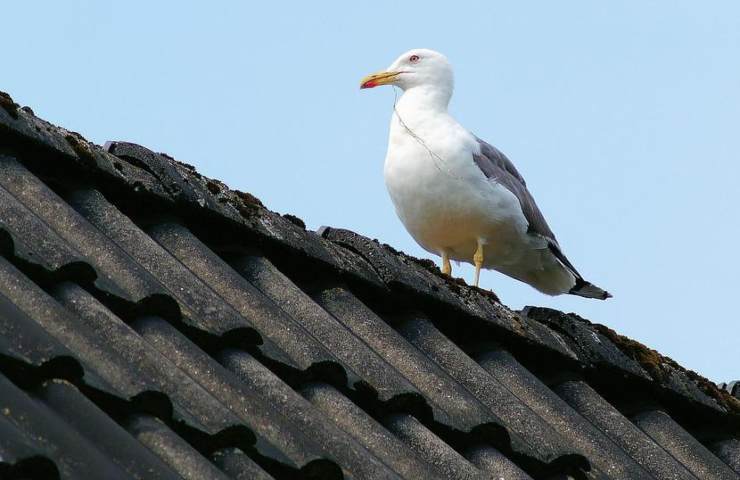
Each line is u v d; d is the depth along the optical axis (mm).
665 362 13859
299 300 10594
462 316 12203
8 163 9992
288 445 8320
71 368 7598
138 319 9023
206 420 8039
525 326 12719
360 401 9766
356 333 10891
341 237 12320
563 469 10617
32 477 6496
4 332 7598
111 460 7137
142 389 7797
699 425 13836
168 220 10766
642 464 11703
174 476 7293
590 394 12406
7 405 6902
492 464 10000
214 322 9406
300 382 9539
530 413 10953
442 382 10594
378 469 8648
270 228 11438
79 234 9570
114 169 10758
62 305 8570
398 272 12016
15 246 8812
